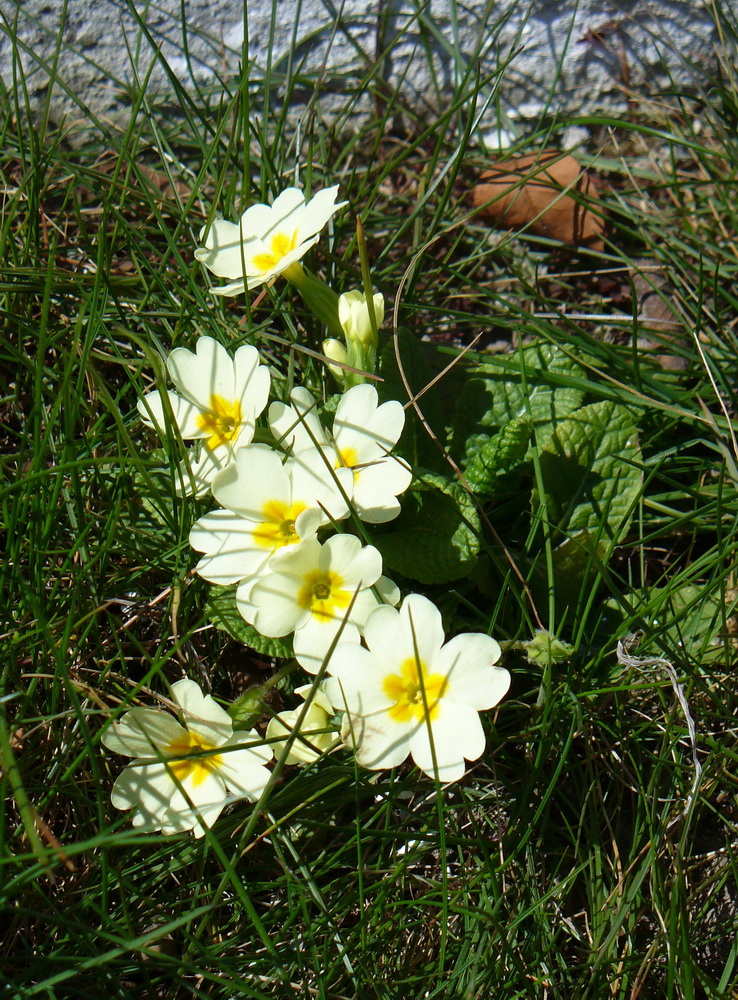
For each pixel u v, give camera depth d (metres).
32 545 0.25
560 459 0.29
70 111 0.35
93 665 0.26
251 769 0.23
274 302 0.30
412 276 0.32
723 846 0.26
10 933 0.23
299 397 0.25
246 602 0.23
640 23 0.36
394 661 0.23
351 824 0.25
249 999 0.23
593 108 0.37
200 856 0.24
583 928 0.25
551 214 0.34
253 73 0.35
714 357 0.31
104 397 0.25
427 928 0.24
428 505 0.27
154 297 0.31
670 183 0.34
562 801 0.26
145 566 0.26
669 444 0.30
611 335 0.33
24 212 0.32
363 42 0.35
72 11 0.34
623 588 0.29
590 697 0.26
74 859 0.24
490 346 0.33
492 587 0.28
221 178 0.29
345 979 0.24
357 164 0.36
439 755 0.22
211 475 0.25
